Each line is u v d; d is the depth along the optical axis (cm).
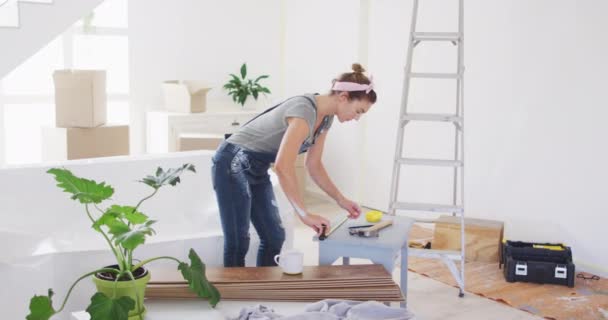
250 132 303
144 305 239
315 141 306
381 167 613
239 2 693
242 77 680
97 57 627
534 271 425
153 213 405
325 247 279
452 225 475
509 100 496
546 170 476
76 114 520
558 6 460
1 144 587
